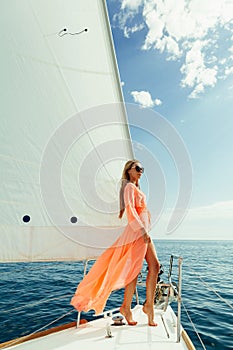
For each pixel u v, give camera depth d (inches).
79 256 99.4
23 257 89.6
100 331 96.8
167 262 569.9
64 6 109.0
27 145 93.0
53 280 392.2
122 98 116.6
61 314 233.8
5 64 92.4
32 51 98.7
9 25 95.2
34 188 93.0
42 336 92.9
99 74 113.4
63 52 106.0
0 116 89.4
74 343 87.2
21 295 300.8
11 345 86.1
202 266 607.5
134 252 98.0
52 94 101.0
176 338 91.0
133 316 112.4
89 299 96.4
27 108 94.7
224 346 176.2
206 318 229.9
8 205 88.4
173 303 280.1
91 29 113.5
